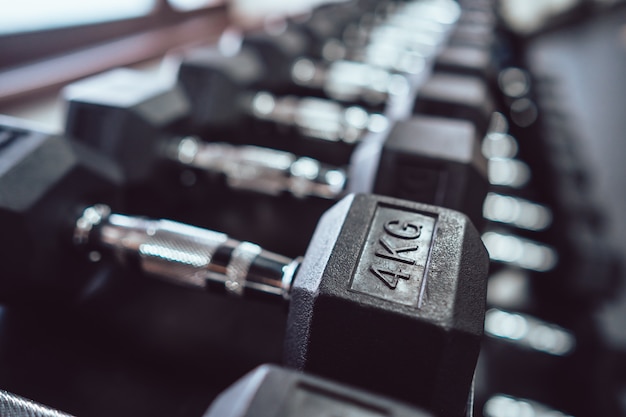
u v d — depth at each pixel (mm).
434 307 298
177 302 441
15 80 733
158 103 518
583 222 860
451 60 697
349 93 792
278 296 362
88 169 430
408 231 327
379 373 305
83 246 412
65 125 498
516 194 921
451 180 413
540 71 1268
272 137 677
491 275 776
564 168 990
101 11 956
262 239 516
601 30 2771
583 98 1865
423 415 247
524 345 695
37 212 398
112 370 389
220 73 610
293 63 794
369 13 1432
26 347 395
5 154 411
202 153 530
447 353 295
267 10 1678
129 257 401
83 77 815
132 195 530
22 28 784
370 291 304
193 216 540
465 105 560
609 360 708
